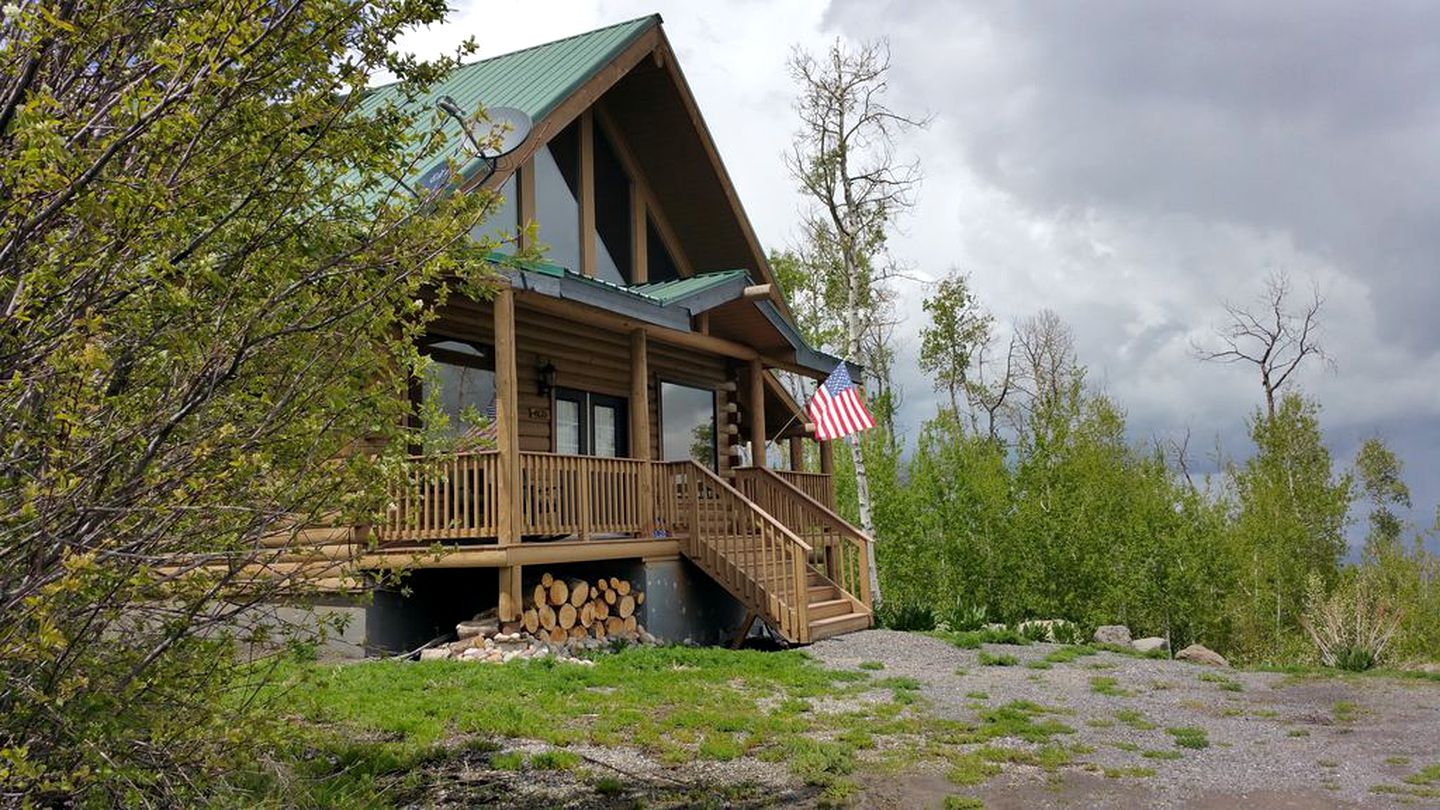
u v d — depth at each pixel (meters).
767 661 11.84
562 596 12.38
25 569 3.88
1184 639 25.86
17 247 3.83
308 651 5.13
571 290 12.05
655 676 10.60
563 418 15.39
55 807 4.31
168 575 4.16
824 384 16.97
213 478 3.97
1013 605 24.81
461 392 11.58
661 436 17.58
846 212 22.89
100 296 3.94
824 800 6.71
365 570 5.09
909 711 9.50
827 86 22.69
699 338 15.43
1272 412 36.31
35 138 3.38
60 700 3.79
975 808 6.61
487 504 11.68
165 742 4.30
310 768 6.50
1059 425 26.62
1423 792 7.05
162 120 3.68
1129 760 7.87
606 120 17.91
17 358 3.88
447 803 6.53
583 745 7.92
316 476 4.38
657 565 14.04
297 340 4.40
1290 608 30.53
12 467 3.90
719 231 19.45
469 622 11.95
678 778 7.17
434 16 4.57
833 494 19.89
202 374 4.12
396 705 8.67
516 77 15.73
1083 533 25.36
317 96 4.28
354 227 4.81
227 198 4.29
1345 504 33.75
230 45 3.79
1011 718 9.23
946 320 40.50
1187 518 26.47
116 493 3.92
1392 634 18.41
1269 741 8.59
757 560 15.07
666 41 16.77
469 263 4.95
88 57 4.03
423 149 4.86
